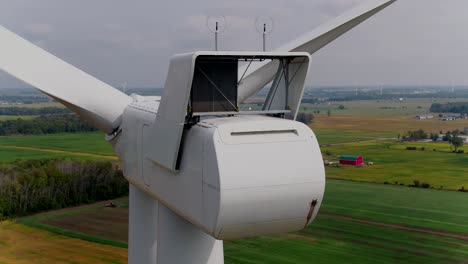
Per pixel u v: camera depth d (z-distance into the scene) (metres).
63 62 15.88
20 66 14.90
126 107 16.48
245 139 9.89
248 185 9.51
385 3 16.73
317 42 17.14
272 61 16.20
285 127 10.26
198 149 10.36
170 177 12.05
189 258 14.64
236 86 11.70
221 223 9.60
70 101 15.78
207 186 9.91
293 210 10.05
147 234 18.05
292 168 9.86
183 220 14.53
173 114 11.23
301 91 11.59
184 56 10.51
